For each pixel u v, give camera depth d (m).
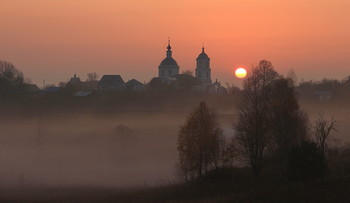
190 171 107.25
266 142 98.75
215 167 107.12
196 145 103.38
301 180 82.75
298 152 83.38
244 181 93.31
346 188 77.38
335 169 92.25
